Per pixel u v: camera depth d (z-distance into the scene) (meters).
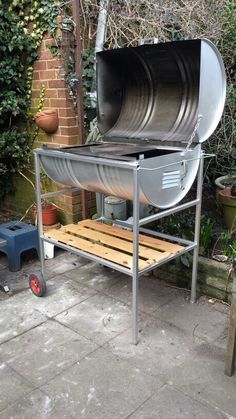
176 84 2.48
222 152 3.26
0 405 1.75
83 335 2.22
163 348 2.10
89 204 3.33
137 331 2.13
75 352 2.08
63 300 2.57
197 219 2.39
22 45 3.08
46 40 3.01
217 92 2.17
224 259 2.59
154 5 2.95
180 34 3.06
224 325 2.29
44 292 2.59
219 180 3.26
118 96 2.73
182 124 2.41
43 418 1.68
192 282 2.47
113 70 2.63
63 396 1.79
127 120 2.72
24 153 3.53
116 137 2.64
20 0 3.05
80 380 1.89
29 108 3.37
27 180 3.66
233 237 2.88
